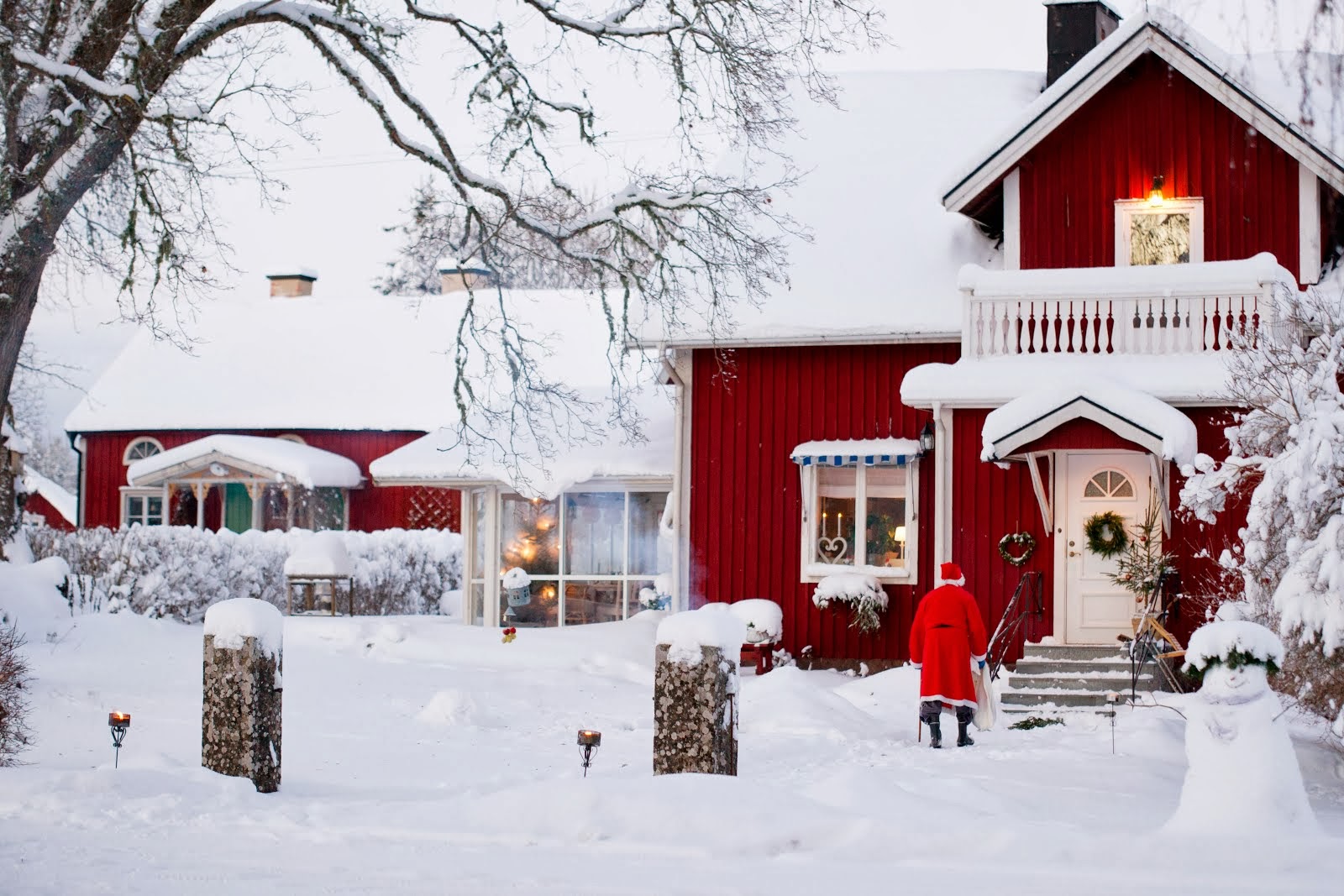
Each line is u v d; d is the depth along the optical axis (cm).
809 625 2294
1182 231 2153
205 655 1150
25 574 2242
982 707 1634
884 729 1667
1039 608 2048
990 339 2077
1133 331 2017
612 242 1984
